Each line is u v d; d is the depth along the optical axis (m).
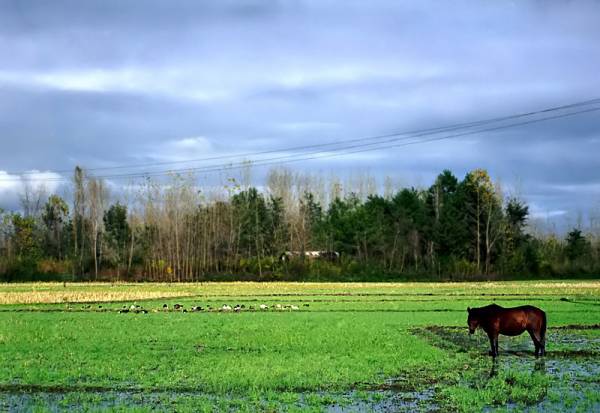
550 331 37.25
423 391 21.00
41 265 104.00
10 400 19.91
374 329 37.53
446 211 120.25
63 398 20.06
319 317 45.09
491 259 118.81
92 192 107.56
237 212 119.00
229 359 26.77
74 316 46.03
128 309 50.62
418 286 88.75
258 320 42.91
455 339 33.88
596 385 21.92
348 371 23.89
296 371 23.91
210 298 65.25
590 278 111.81
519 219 124.62
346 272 108.62
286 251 118.25
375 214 125.25
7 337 33.78
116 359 26.84
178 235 110.25
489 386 21.58
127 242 115.62
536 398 19.88
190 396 20.22
